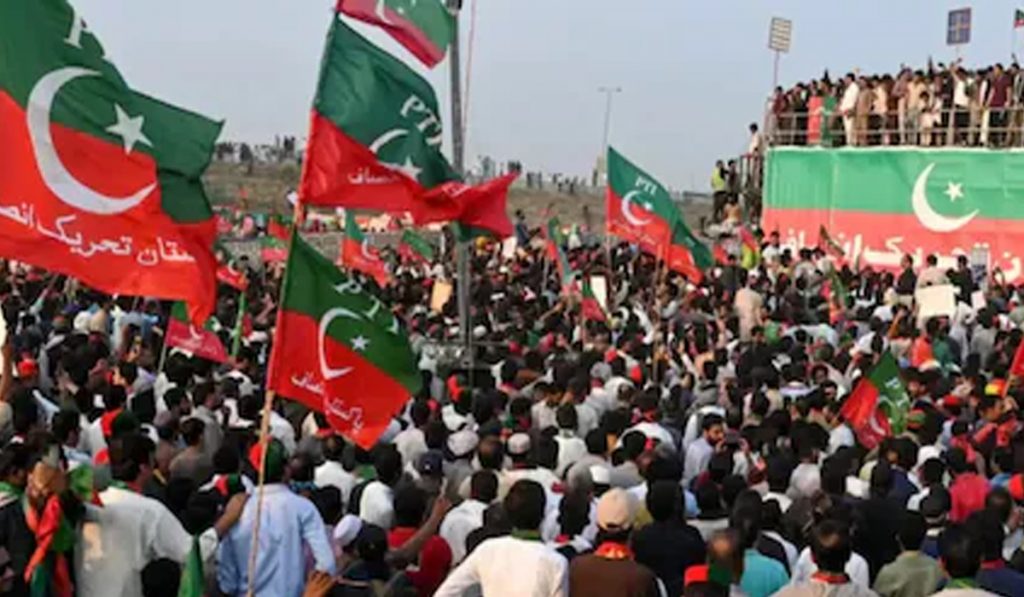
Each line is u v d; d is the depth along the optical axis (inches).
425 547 315.0
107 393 434.0
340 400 306.2
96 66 337.7
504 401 485.1
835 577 250.8
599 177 1801.2
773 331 700.7
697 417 465.1
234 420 470.9
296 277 299.6
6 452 288.2
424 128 337.7
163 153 348.8
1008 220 1093.8
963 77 1127.0
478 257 1200.2
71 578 287.6
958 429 458.0
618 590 255.0
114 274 342.6
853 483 389.4
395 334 309.9
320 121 316.2
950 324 722.8
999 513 335.3
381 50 326.6
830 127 1257.4
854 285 999.0
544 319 740.7
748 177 1437.0
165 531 295.0
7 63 328.2
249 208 1889.8
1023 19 1098.7
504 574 254.8
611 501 262.2
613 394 525.7
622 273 1011.3
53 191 333.4
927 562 297.0
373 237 1565.0
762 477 392.2
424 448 427.5
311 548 303.0
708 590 256.5
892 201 1178.0
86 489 281.0
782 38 1327.5
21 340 564.4
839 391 548.4
